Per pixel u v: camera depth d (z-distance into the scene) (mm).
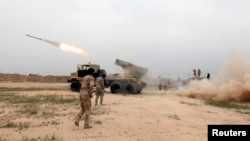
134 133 7910
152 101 16453
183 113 12133
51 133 7758
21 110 12086
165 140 7305
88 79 8320
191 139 7473
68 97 18625
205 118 11234
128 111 11875
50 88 31391
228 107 15906
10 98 17391
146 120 9875
